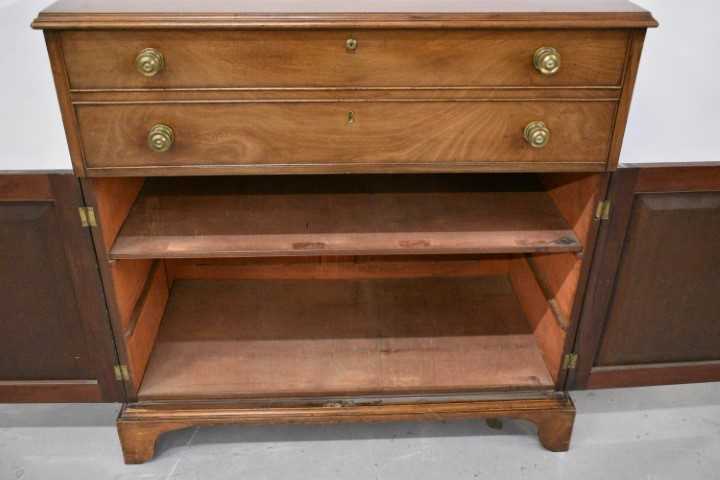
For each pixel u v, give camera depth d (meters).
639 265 1.12
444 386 1.25
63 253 1.05
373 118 0.94
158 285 1.39
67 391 1.21
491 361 1.31
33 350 1.16
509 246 1.08
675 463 1.26
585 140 0.98
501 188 1.24
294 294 1.49
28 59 1.13
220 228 1.10
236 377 1.26
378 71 0.90
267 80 0.90
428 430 1.33
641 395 1.42
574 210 1.11
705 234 1.09
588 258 1.10
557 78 0.93
